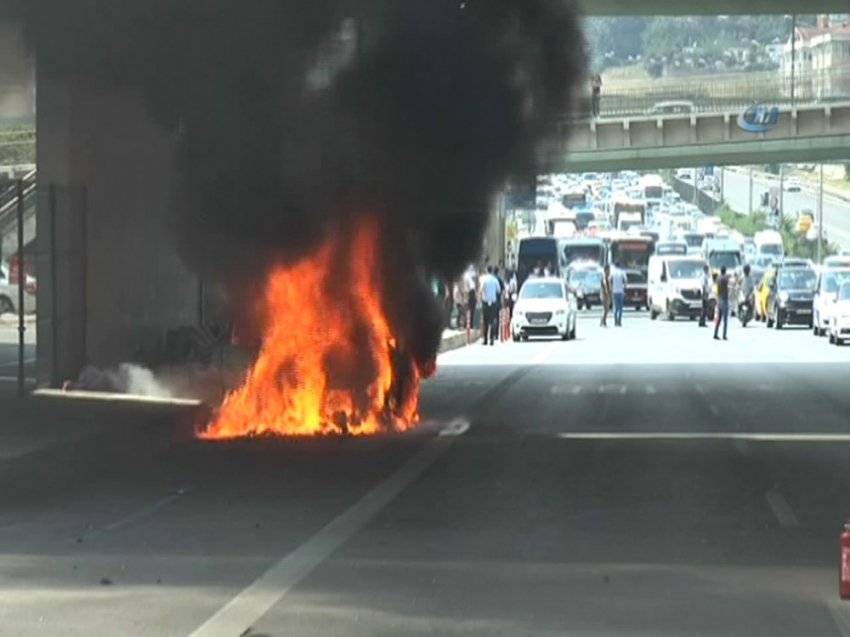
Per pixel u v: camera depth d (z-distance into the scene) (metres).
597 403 25.42
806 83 68.12
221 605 9.27
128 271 26.02
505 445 18.78
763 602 9.38
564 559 10.94
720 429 20.89
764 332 57.84
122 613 9.04
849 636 8.41
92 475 15.84
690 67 187.62
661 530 12.29
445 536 11.96
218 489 14.80
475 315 52.28
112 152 25.41
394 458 17.39
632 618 8.90
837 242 140.25
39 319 24.00
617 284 63.12
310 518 12.93
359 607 9.21
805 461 17.16
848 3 39.81
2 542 11.70
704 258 77.81
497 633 8.50
